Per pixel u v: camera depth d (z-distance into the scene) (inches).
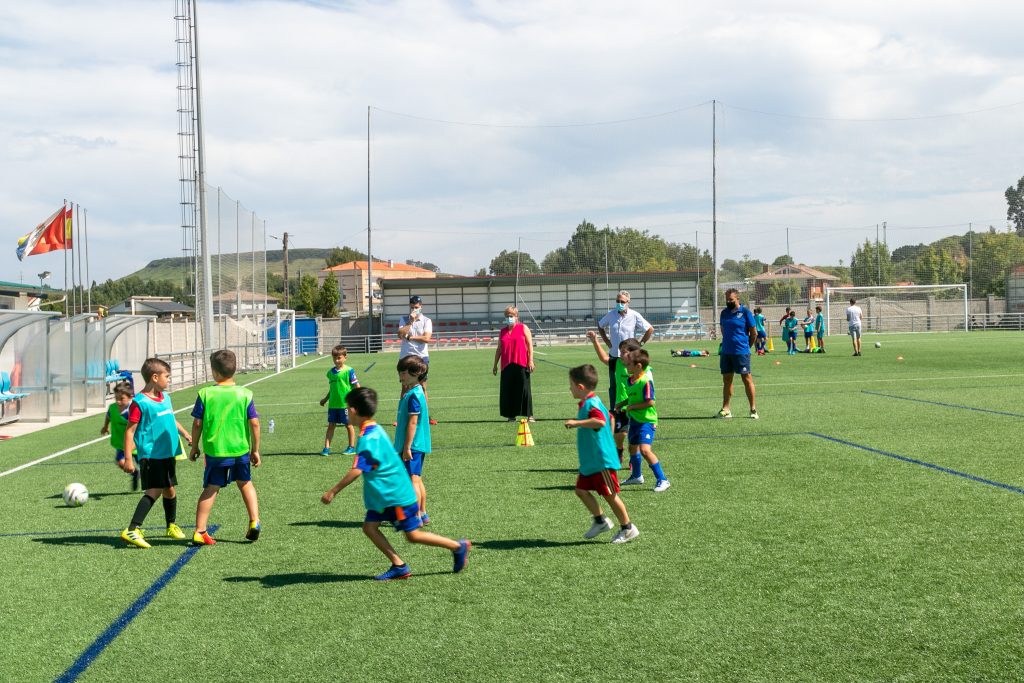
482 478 331.9
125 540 248.7
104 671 153.8
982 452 359.3
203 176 1047.0
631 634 164.9
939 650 153.8
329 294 3368.6
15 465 402.6
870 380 734.5
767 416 502.0
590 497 231.8
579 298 2204.7
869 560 208.8
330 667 152.9
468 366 1153.4
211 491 239.8
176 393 857.5
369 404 196.2
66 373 649.0
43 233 1457.9
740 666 148.9
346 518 270.7
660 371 930.1
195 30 1043.3
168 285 6328.7
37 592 200.4
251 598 191.8
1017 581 190.1
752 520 252.4
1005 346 1257.4
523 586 195.6
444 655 156.9
